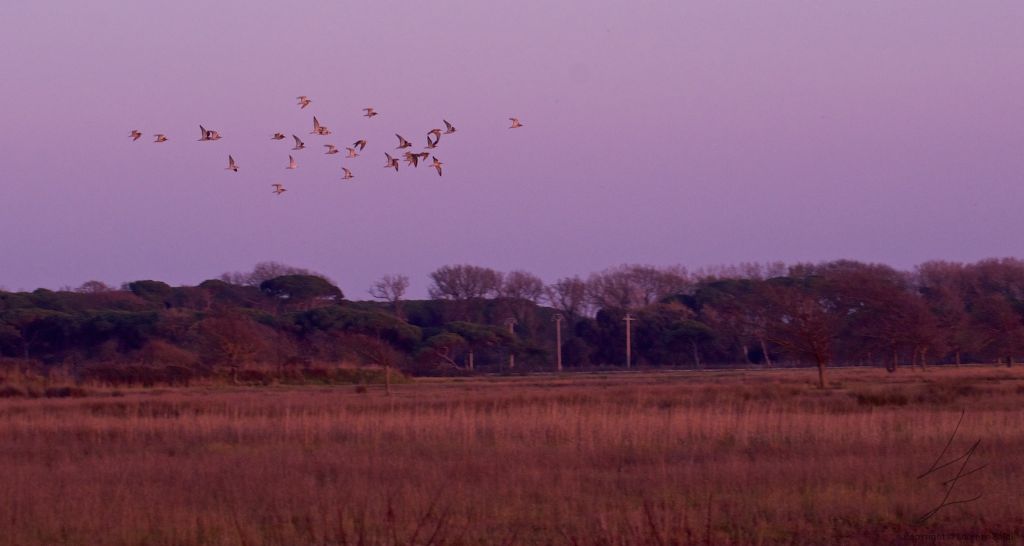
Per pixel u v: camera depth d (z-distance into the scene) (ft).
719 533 61.11
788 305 236.43
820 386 222.28
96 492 72.13
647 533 58.70
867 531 62.34
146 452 101.71
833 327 241.76
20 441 113.50
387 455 96.02
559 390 221.46
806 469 79.20
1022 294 421.18
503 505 68.03
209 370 289.33
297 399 189.67
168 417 145.38
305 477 80.02
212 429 121.19
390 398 191.01
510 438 108.47
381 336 406.41
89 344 381.40
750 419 115.55
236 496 71.26
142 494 72.74
